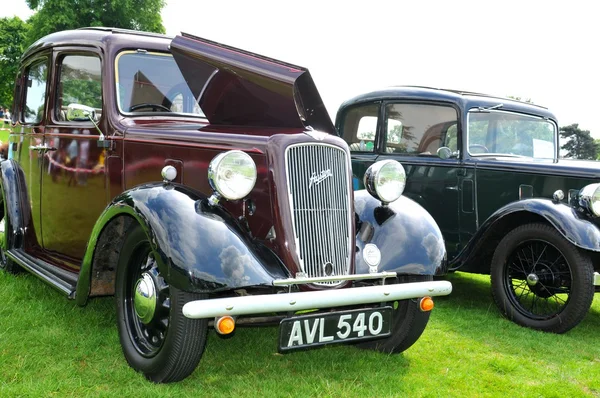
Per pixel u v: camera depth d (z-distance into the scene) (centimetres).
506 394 303
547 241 432
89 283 325
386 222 329
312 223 296
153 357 284
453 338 402
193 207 276
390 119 577
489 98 550
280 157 291
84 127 391
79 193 396
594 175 457
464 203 522
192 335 268
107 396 269
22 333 345
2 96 3562
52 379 283
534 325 436
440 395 294
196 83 348
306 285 288
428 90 554
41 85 449
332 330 276
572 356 376
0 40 3522
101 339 343
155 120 381
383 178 335
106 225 311
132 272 307
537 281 443
